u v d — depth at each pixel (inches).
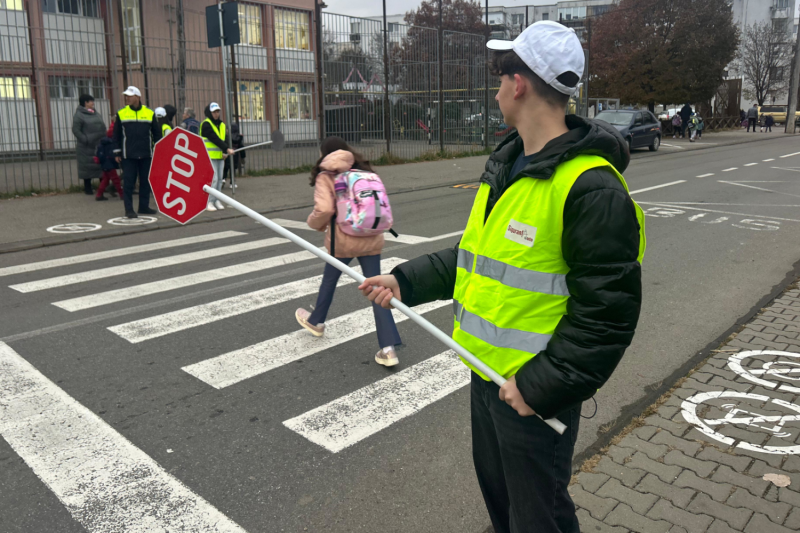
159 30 784.3
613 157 64.9
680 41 1256.8
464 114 858.8
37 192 492.1
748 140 1256.2
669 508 112.6
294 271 282.8
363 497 120.3
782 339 194.2
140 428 145.3
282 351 191.5
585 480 121.8
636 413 150.6
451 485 124.3
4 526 110.8
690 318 217.2
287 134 684.7
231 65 642.2
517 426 71.3
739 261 292.4
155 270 285.3
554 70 65.4
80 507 116.3
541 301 66.4
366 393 164.1
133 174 402.6
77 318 219.6
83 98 471.5
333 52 677.9
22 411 152.7
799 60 1505.9
